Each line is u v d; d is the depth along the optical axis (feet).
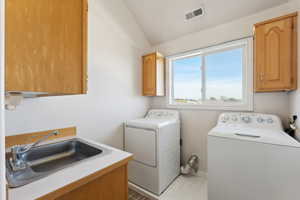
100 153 3.33
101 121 6.22
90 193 2.55
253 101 5.74
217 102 6.78
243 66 6.12
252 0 5.30
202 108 7.06
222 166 4.38
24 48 2.14
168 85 8.30
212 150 4.56
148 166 6.00
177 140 7.21
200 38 7.08
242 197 4.06
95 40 6.00
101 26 6.23
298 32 4.11
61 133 4.85
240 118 5.63
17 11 2.07
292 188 3.49
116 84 6.89
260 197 3.83
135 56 7.98
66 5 2.65
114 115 6.77
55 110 4.80
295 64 4.21
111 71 6.66
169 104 8.25
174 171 6.88
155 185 5.79
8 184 2.08
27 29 2.17
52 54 2.46
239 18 5.98
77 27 2.82
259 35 4.76
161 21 7.45
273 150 3.69
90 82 5.83
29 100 4.23
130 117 7.63
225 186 4.32
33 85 2.23
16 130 3.99
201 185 6.42
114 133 6.75
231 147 4.26
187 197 5.64
